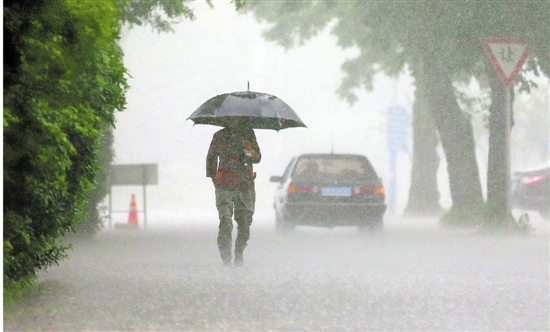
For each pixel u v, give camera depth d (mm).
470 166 67375
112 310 21391
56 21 20531
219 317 20594
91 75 22953
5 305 21734
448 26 56219
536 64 55969
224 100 33125
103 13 20953
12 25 20125
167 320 20109
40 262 24484
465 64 57344
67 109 20922
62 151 20828
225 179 32688
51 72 20406
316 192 54531
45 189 21516
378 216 54719
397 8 58281
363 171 55719
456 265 33438
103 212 54219
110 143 52688
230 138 33000
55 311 21156
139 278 28172
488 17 54688
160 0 44844
